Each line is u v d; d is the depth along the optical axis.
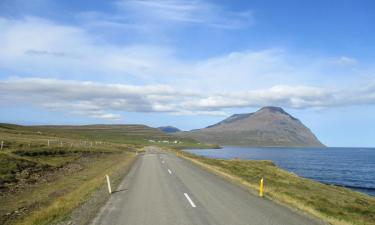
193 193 19.98
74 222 12.41
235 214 14.08
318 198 25.31
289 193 24.62
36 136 94.19
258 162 67.94
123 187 22.48
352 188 54.38
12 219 14.07
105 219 12.91
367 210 22.16
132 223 12.30
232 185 24.64
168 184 24.25
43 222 12.46
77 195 18.91
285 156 175.62
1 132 91.38
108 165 43.19
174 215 13.70
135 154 76.62
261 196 19.55
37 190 22.25
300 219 13.52
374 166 110.56
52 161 39.34
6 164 28.89
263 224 12.38
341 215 16.80
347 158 168.38
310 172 84.56
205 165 46.56
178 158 63.28
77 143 85.00
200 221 12.70
